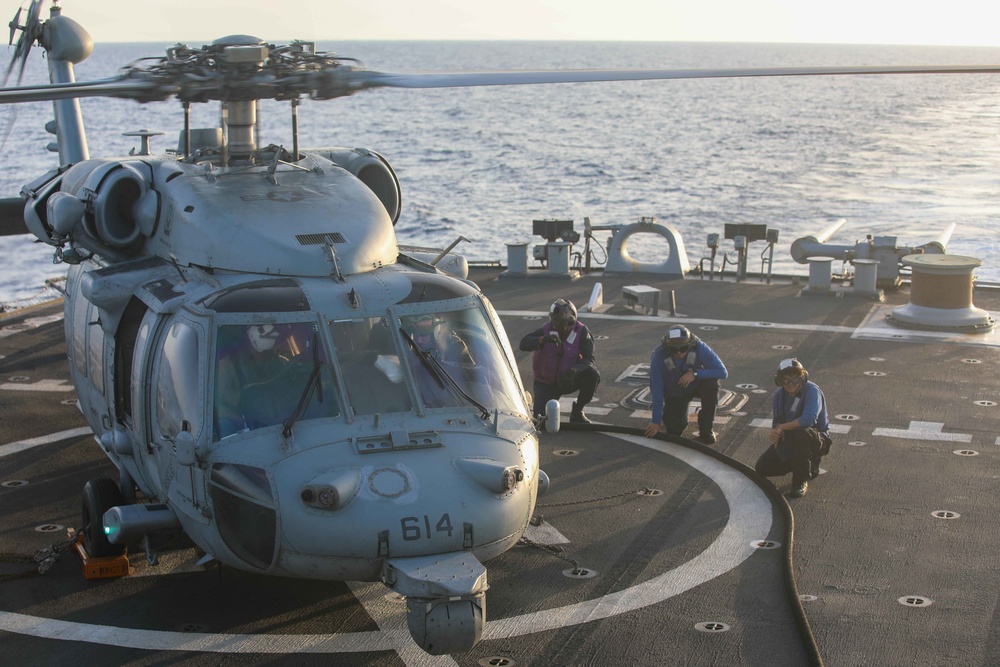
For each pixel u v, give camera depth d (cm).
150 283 858
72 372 1082
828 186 5716
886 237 1914
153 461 802
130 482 880
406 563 660
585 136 9706
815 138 9275
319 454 690
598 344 1564
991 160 6962
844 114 12738
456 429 728
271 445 702
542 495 1005
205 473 715
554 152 8144
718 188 5791
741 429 1198
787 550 859
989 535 902
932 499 984
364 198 877
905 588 807
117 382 890
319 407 722
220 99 866
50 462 1126
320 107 14025
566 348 1175
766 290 1908
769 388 1341
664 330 1636
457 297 804
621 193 5659
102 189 902
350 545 661
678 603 789
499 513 692
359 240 816
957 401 1279
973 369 1412
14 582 838
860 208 4756
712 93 18625
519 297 1870
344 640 741
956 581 817
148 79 788
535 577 837
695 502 986
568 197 5525
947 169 6425
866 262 1812
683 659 707
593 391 1195
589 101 15838
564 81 747
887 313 1722
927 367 1421
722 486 1024
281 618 775
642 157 7681
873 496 994
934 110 13450
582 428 1192
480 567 653
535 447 762
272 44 822
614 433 1182
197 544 756
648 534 916
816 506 972
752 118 12100
